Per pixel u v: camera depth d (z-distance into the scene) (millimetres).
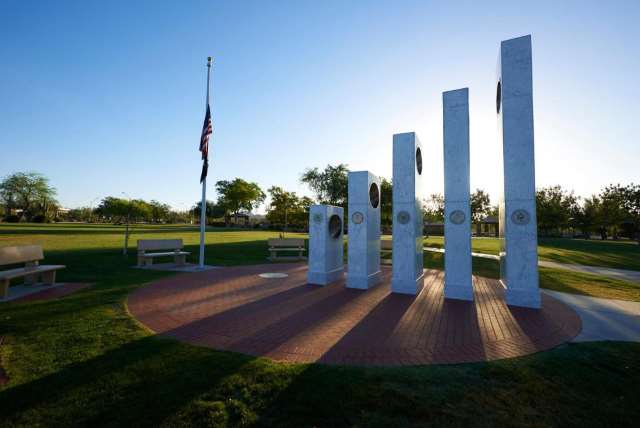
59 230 36031
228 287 9148
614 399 3412
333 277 10328
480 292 8836
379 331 5574
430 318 6398
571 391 3559
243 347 4723
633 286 9789
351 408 3178
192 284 9445
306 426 2920
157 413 3059
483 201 58688
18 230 34344
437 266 14766
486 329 5719
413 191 8828
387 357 4445
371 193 9852
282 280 10344
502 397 3420
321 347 4785
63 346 4578
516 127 7645
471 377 3859
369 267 9500
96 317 5965
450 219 8281
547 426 2957
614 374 3977
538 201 47531
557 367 4152
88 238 24875
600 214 43812
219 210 86750
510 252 7547
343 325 5895
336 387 3559
